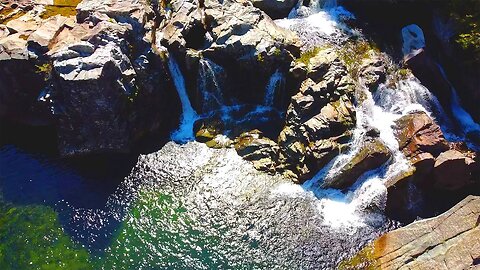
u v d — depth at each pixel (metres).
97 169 35.69
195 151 36.97
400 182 33.59
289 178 34.91
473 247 28.47
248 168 35.69
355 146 34.56
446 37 38.81
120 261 30.47
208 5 38.97
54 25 37.31
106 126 35.75
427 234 30.38
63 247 31.05
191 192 34.31
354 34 40.72
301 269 30.27
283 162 35.34
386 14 42.28
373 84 37.53
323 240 31.72
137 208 33.38
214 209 33.34
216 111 38.72
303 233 32.06
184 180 35.06
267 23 38.50
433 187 34.75
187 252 31.00
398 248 30.50
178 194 34.22
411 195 34.03
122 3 37.91
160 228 32.28
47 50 35.75
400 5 41.91
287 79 37.47
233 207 33.44
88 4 38.03
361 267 30.28
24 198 33.66
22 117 38.34
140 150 37.12
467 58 37.31
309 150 34.31
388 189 33.53
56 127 36.66
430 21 40.91
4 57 35.47
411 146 34.91
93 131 35.97
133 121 36.91
